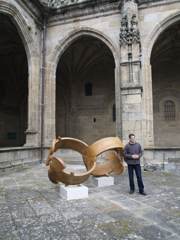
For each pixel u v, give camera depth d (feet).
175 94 63.82
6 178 29.58
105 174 26.23
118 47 42.98
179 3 40.78
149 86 40.86
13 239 12.36
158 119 64.08
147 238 12.49
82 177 20.76
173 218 15.55
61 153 48.39
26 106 75.77
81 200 19.76
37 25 47.26
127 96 38.42
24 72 71.26
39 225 14.28
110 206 18.12
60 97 71.72
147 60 41.32
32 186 24.97
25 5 42.37
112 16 44.37
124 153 22.74
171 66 65.16
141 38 42.06
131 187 22.17
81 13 46.44
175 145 61.77
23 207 17.81
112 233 13.12
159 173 33.65
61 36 47.83
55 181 21.98
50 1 49.73
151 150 37.58
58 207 17.83
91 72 70.74
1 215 16.06
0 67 70.33
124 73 39.01
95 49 61.26
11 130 74.08
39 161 43.88
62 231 13.39
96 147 22.75
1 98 72.69
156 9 41.83
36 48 46.24
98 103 69.21
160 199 20.13
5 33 50.78
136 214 16.30
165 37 52.95
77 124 69.87
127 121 37.93
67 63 66.18
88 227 13.97
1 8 36.99
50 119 46.21
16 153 37.17
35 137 43.75
